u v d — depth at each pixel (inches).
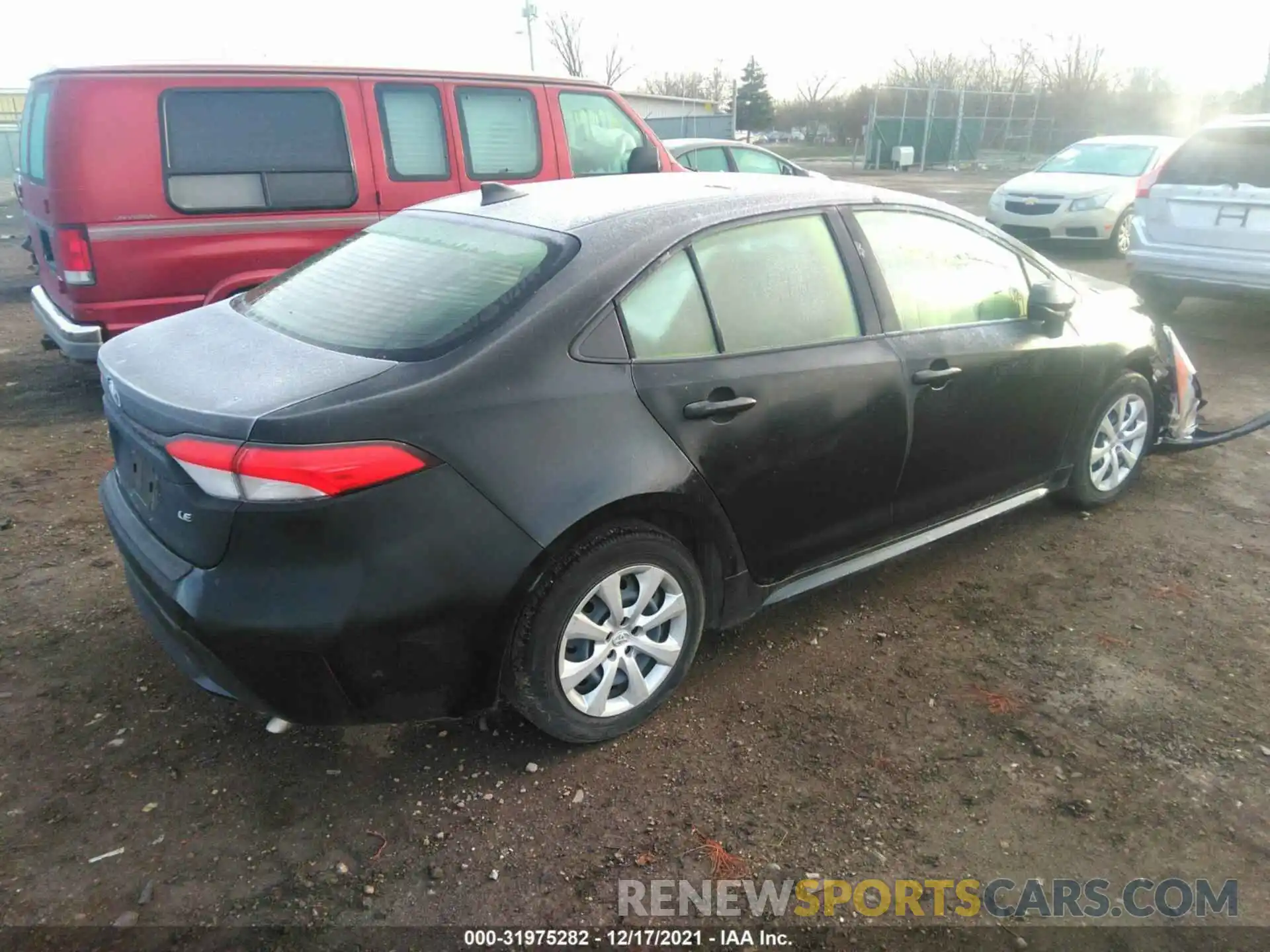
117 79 197.3
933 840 95.7
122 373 104.3
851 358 122.6
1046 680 122.3
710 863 92.9
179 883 89.7
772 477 116.0
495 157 248.1
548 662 100.3
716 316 112.7
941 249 139.5
